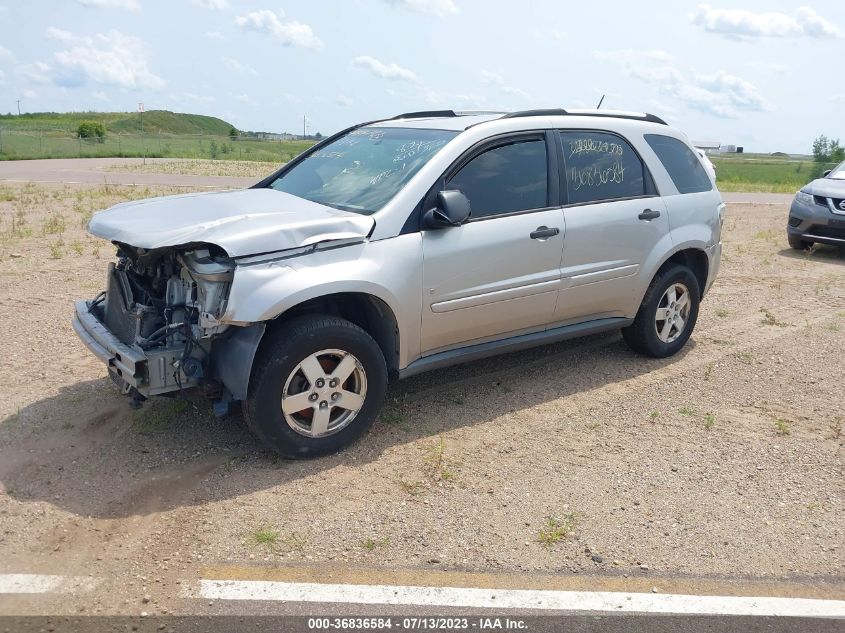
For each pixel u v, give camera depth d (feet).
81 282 27.17
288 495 13.41
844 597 11.24
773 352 22.20
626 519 13.07
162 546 11.81
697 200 20.83
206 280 13.24
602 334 23.29
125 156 141.18
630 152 19.49
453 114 19.57
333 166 17.83
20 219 41.04
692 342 23.02
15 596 10.52
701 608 10.85
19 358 19.57
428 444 15.58
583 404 17.93
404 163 16.34
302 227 13.89
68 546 11.73
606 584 11.30
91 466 14.21
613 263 18.69
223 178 80.64
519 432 16.31
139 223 14.16
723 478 14.64
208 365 14.03
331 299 15.25
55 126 243.40
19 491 13.26
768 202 69.21
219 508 12.93
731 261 36.19
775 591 11.31
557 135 17.93
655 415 17.20
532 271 17.10
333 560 11.59
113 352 13.94
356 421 15.02
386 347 15.65
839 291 30.12
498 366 20.24
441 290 15.69
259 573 11.21
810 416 17.70
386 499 13.41
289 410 14.05
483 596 10.90
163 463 14.40
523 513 13.12
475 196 16.31
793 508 13.65
